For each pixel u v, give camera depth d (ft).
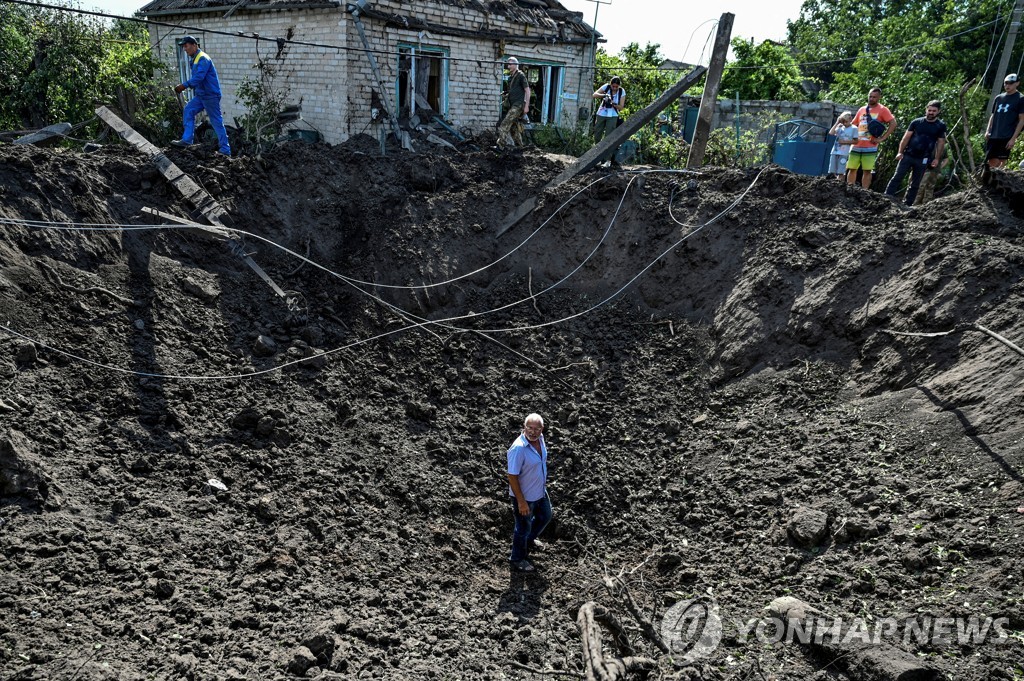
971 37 94.27
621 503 26.32
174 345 25.82
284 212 34.09
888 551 19.89
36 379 21.81
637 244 35.32
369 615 19.63
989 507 19.75
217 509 21.31
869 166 36.06
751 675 17.57
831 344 28.35
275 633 17.84
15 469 18.72
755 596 20.47
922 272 27.43
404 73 47.09
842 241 30.78
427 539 23.72
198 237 30.40
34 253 25.07
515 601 22.04
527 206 36.65
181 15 50.90
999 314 24.30
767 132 60.95
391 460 25.96
